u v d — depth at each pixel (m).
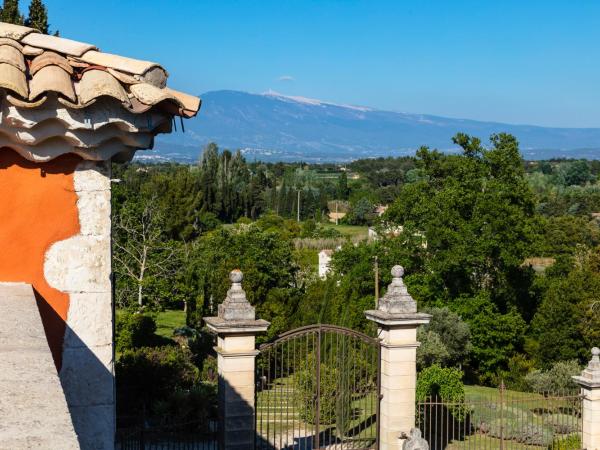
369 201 109.31
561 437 20.25
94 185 4.48
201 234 65.69
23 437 2.05
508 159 37.62
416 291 37.97
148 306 39.88
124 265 39.41
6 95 3.97
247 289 33.69
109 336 4.54
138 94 4.34
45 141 4.26
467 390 29.88
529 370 36.12
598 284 36.16
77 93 4.18
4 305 3.62
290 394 23.08
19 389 2.39
